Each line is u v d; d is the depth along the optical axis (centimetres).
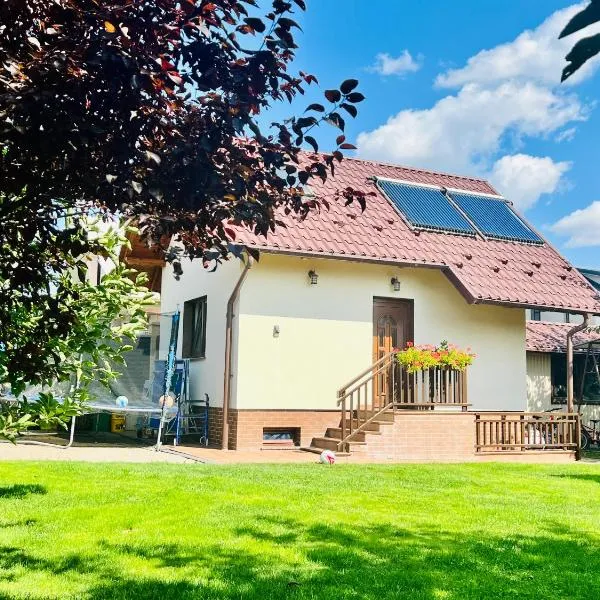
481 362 1517
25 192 327
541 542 590
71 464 942
